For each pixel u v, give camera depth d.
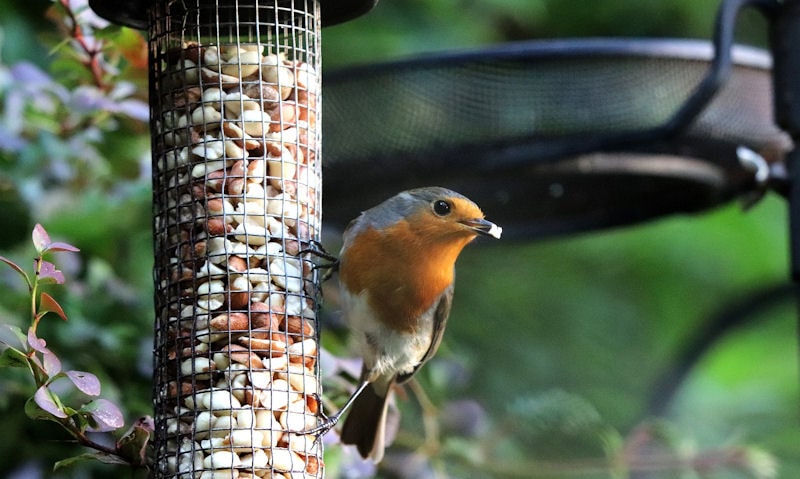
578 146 10.75
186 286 8.66
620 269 19.19
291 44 9.24
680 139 11.09
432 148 10.90
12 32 13.77
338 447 10.20
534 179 11.55
